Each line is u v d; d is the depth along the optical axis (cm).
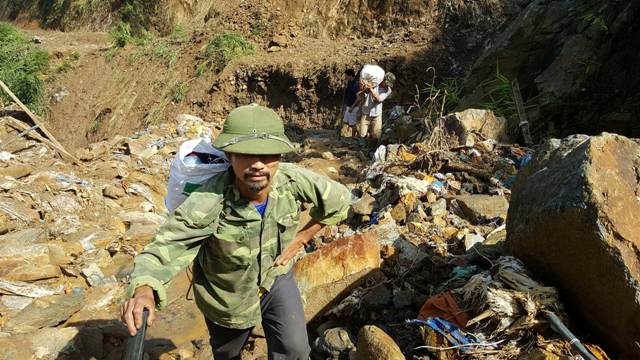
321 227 258
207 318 264
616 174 259
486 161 629
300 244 259
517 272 293
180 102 1619
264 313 257
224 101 1552
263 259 238
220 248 228
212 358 353
